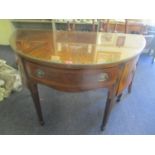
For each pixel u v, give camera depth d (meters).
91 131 1.34
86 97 1.68
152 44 2.28
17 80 1.83
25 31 1.44
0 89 1.71
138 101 1.64
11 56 2.48
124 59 0.92
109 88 1.04
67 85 0.97
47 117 1.46
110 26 2.04
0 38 2.85
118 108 1.54
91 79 0.94
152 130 1.34
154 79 1.99
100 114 1.49
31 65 0.97
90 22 2.08
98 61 0.89
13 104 1.59
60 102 1.62
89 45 1.14
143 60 2.42
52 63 0.87
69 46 1.12
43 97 1.68
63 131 1.34
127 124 1.39
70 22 2.09
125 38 1.29
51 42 1.19
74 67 0.86
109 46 1.12
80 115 1.48
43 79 1.00
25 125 1.38
